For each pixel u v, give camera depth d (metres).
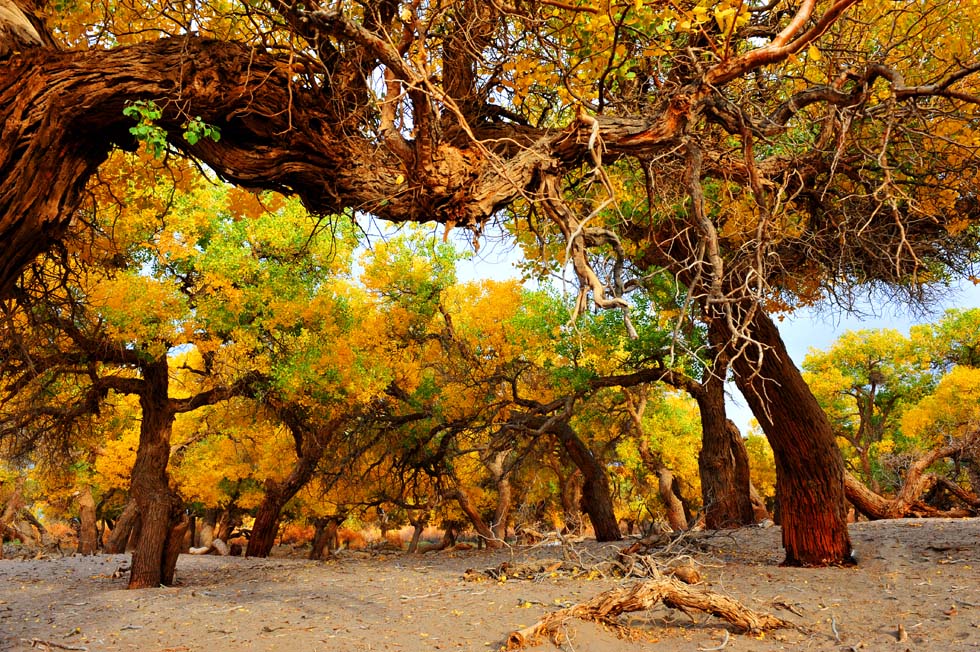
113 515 33.44
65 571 14.27
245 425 17.62
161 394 12.37
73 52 3.63
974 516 15.38
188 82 3.74
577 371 14.14
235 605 8.52
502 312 15.80
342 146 4.12
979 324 27.34
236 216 6.31
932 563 8.41
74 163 3.67
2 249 3.45
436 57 5.15
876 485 23.95
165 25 5.30
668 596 5.98
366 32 3.68
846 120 5.07
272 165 4.06
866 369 29.41
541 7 5.05
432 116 3.93
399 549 38.81
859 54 5.62
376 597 8.63
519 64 5.02
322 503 21.11
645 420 23.25
